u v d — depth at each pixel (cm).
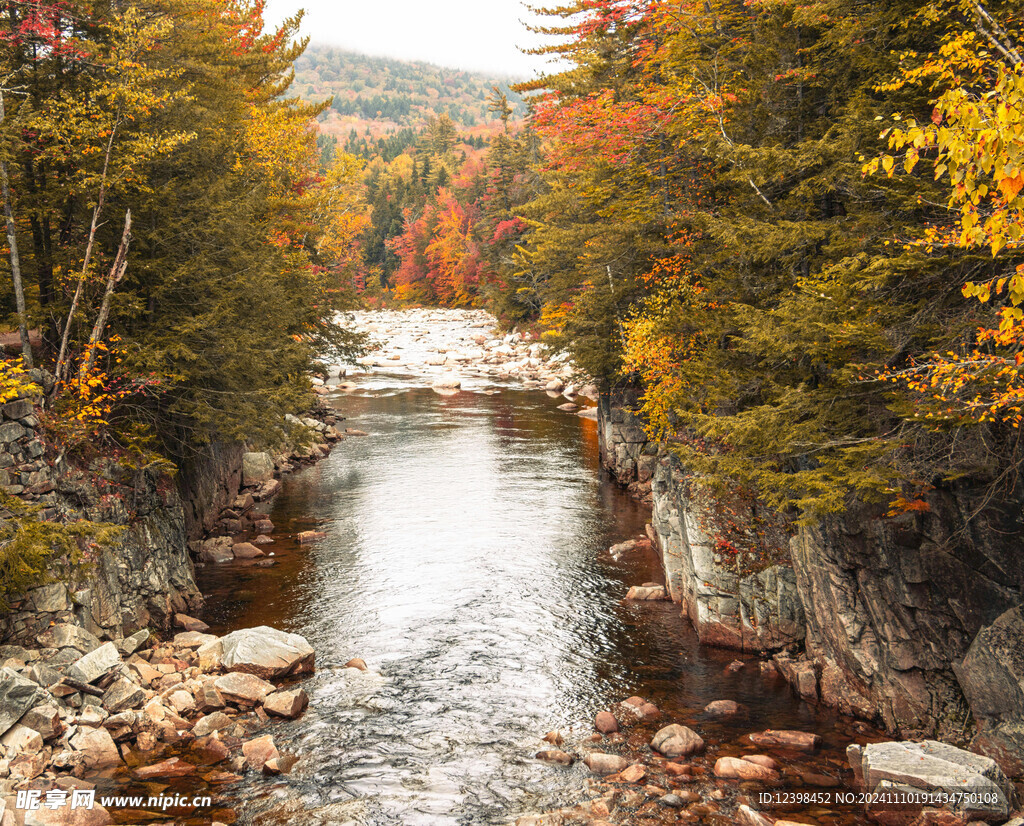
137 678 1341
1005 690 1040
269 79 3641
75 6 1677
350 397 5134
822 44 1503
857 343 1080
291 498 2847
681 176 2262
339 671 1509
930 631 1216
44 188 1688
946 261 1003
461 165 15175
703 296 1783
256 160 3158
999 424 1086
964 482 1148
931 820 925
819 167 1477
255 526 2470
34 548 1172
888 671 1262
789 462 1560
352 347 3519
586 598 1906
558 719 1330
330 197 3969
